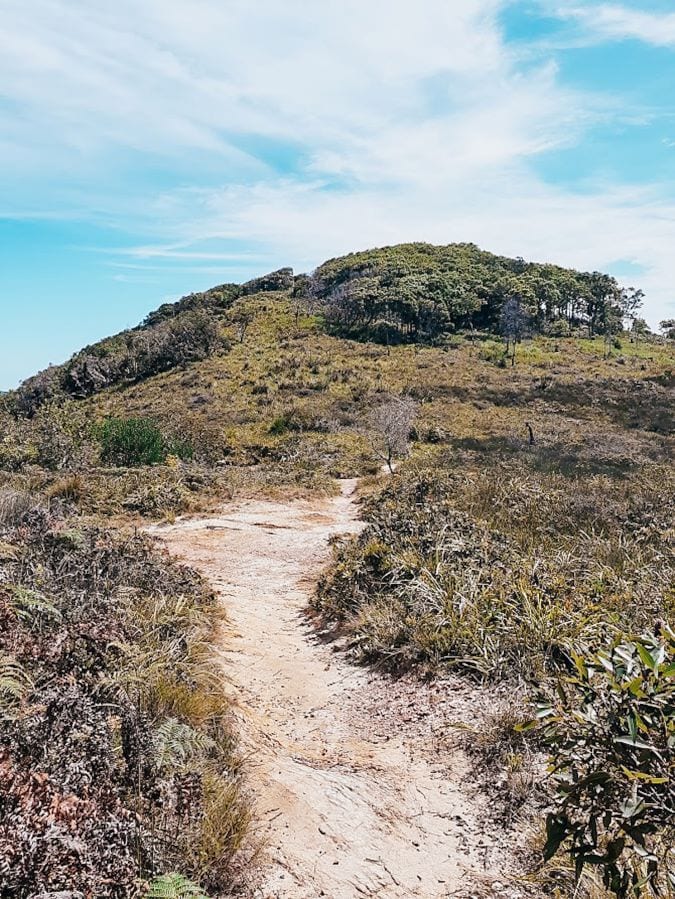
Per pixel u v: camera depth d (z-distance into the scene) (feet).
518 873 9.14
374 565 22.88
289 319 217.56
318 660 18.54
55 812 6.97
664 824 5.56
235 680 16.12
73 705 9.20
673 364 174.29
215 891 8.04
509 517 30.86
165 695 11.64
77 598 14.30
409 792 11.50
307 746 13.38
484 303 237.66
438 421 101.40
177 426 91.61
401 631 17.80
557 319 255.50
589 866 8.59
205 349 169.07
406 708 14.83
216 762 10.72
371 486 55.77
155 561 22.20
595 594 18.10
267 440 92.99
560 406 117.70
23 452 59.93
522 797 10.81
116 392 153.69
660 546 24.76
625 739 5.55
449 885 8.99
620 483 41.16
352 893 8.58
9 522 22.03
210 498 47.80
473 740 12.80
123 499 43.55
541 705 6.59
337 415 106.83
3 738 8.27
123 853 7.13
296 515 43.47
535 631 15.62
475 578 19.25
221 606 21.72
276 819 9.99
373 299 213.05
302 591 26.35
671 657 6.31
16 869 6.16
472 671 15.61
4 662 9.78
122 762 9.07
